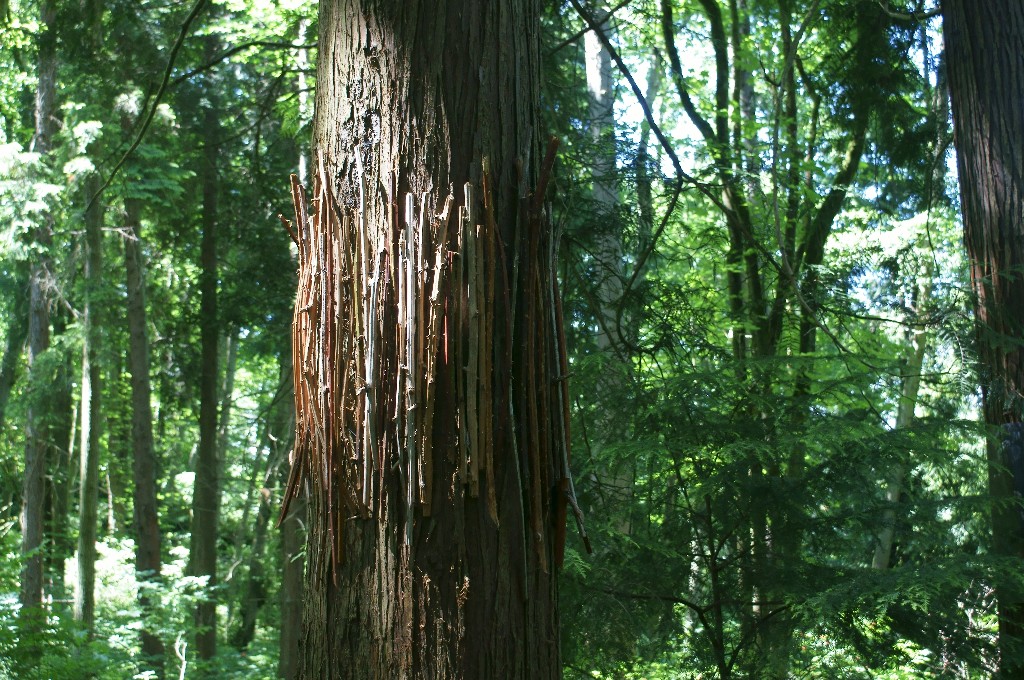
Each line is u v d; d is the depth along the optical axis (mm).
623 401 3898
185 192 11258
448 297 1913
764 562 3623
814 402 3785
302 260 2082
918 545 3514
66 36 5871
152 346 12641
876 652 3443
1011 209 4770
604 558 3725
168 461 16203
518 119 2090
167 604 9102
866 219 7508
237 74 11320
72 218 10047
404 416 1895
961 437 4328
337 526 1935
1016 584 3289
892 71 6812
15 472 13609
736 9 8133
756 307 6340
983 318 4797
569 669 3865
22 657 4477
